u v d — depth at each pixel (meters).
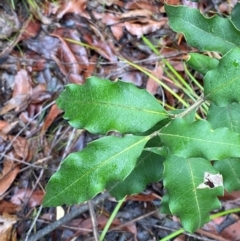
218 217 0.44
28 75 0.50
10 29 0.53
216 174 0.24
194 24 0.28
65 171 0.20
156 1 0.56
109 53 0.52
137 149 0.20
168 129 0.20
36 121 0.48
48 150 0.47
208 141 0.19
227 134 0.19
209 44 0.28
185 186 0.24
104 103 0.21
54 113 0.48
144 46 0.53
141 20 0.54
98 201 0.42
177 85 0.48
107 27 0.54
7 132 0.47
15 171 0.45
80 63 0.52
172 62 0.52
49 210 0.44
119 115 0.21
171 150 0.20
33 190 0.45
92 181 0.20
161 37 0.54
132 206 0.45
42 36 0.53
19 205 0.44
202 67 0.27
